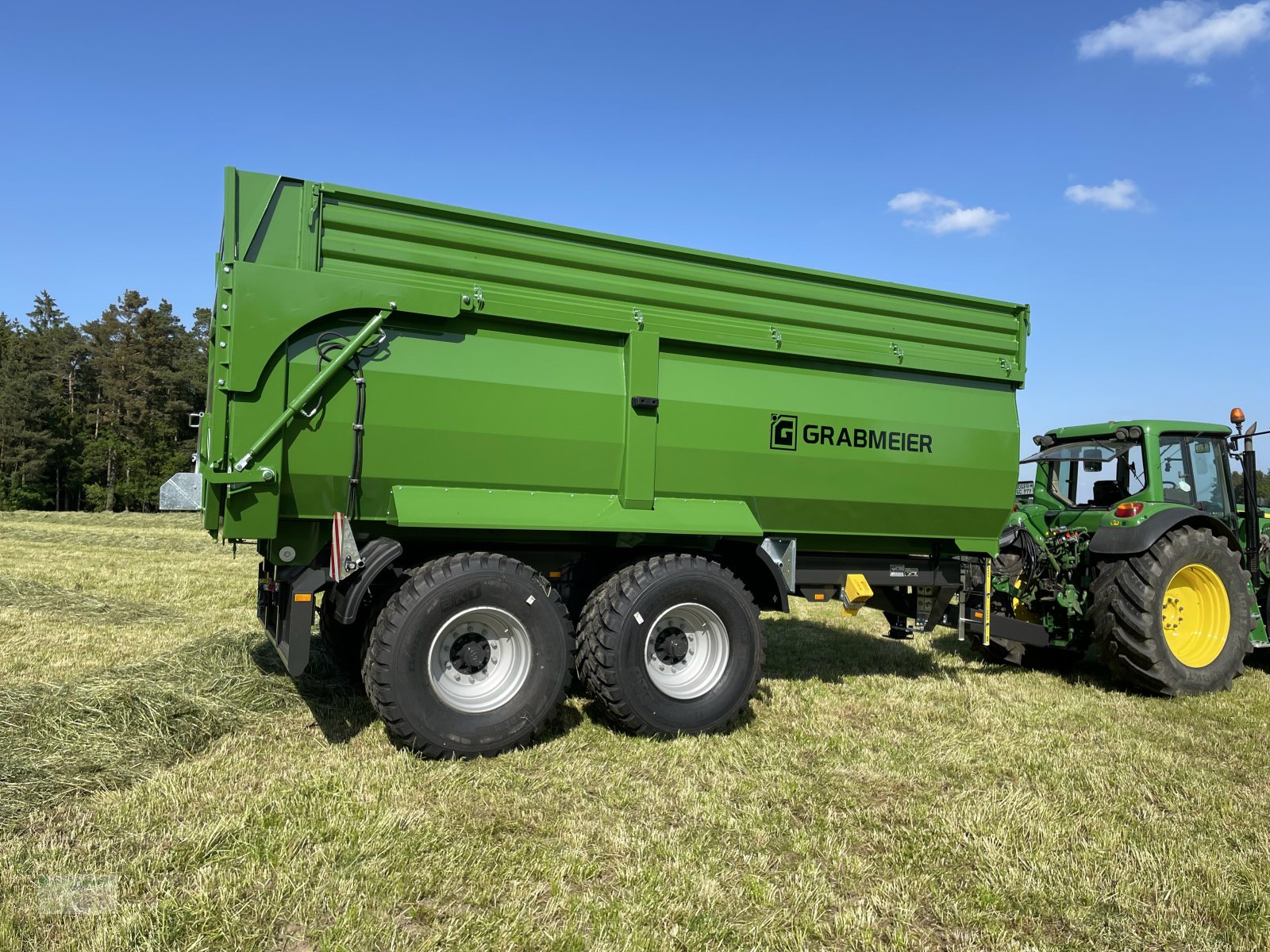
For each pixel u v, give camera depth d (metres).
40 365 52.88
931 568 5.71
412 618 3.86
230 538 3.93
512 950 2.34
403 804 3.31
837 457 5.03
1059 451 6.86
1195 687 5.71
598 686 4.27
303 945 2.36
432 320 4.13
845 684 5.68
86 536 17.83
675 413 4.60
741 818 3.31
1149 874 2.91
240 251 3.79
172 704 4.14
